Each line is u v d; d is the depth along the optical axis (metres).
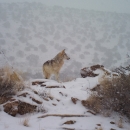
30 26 89.56
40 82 8.13
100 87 6.71
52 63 10.91
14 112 4.95
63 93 6.80
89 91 7.23
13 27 82.25
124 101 5.63
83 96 6.51
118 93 5.77
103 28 97.81
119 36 86.06
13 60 53.81
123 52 71.38
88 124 4.77
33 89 6.55
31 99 5.71
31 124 4.54
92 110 5.70
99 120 5.11
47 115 5.13
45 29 91.50
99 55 70.56
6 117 4.69
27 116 5.09
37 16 101.50
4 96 5.45
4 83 5.60
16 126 4.23
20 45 67.75
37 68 48.72
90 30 95.94
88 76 10.97
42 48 69.88
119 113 5.70
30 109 5.35
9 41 68.19
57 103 6.12
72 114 5.25
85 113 5.47
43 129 4.28
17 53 60.09
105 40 83.88
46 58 63.12
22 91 5.91
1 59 7.30
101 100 5.97
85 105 5.91
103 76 8.20
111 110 5.74
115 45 76.69
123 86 5.80
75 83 9.16
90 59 66.81
